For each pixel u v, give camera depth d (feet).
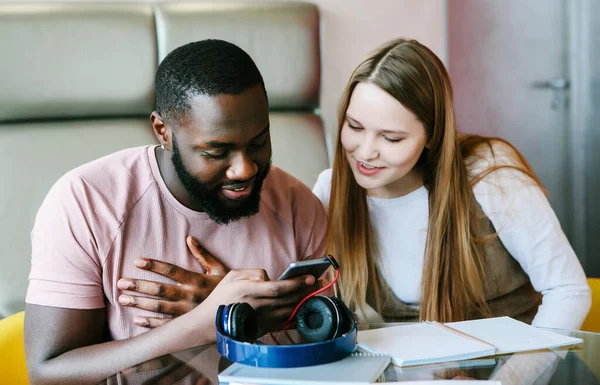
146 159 3.82
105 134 6.37
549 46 7.19
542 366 2.97
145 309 3.67
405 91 4.17
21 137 6.17
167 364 3.15
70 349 3.54
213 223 3.84
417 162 4.69
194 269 3.82
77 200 3.61
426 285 4.66
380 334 3.31
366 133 4.29
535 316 4.65
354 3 7.54
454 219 4.60
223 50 3.32
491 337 3.29
